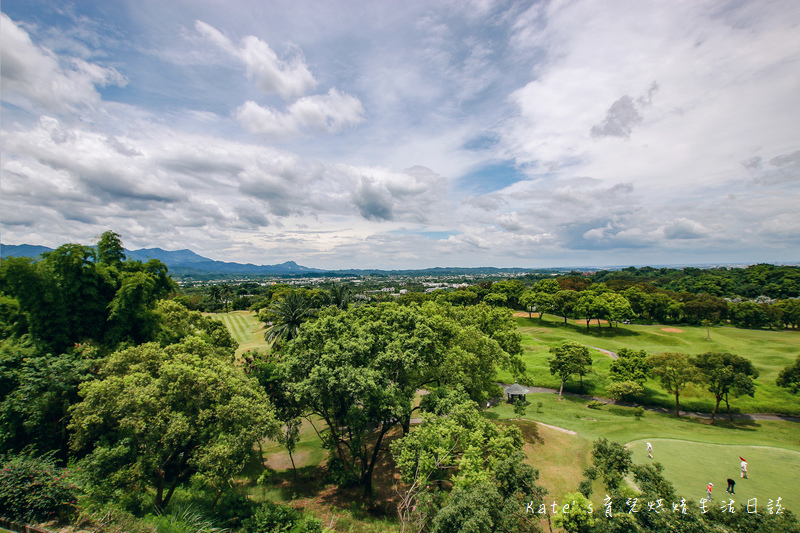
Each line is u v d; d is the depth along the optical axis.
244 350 55.22
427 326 23.56
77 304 23.58
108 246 30.41
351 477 22.50
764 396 40.75
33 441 16.84
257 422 15.00
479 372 26.16
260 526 14.45
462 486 13.63
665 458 23.88
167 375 14.91
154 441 13.23
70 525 10.61
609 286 115.62
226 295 137.62
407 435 17.59
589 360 43.94
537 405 38.28
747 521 10.62
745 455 24.27
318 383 18.14
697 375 36.00
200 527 13.23
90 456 13.64
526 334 75.56
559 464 22.81
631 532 10.66
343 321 24.58
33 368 17.62
